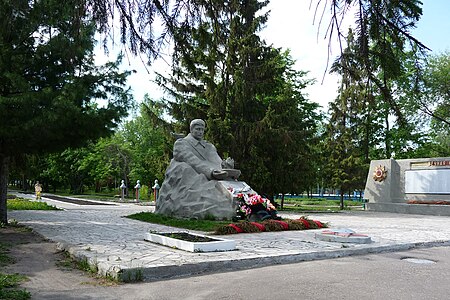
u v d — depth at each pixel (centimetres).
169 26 440
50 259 907
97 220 1775
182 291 634
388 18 352
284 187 2794
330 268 813
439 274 765
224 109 2794
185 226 1489
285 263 871
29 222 1644
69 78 1360
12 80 1231
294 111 2828
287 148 2719
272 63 2703
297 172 2772
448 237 1295
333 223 1817
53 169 5962
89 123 1388
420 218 2233
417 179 2864
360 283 684
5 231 1359
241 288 648
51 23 543
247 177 2688
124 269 702
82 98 1382
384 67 363
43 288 660
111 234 1266
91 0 415
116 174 5659
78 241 1098
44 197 4472
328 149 3503
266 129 2641
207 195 1703
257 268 812
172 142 3020
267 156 2778
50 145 1459
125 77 1459
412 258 955
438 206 2586
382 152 3806
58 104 1241
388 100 379
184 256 856
